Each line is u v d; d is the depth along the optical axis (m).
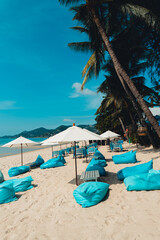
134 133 12.45
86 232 2.38
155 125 6.63
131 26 9.08
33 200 3.90
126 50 10.53
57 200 3.74
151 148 9.57
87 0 7.48
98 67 10.30
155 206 2.88
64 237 2.33
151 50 10.05
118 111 16.42
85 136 4.11
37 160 8.62
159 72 10.24
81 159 9.45
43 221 2.87
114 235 2.22
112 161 7.66
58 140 3.98
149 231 2.21
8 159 13.92
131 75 12.21
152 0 7.92
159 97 12.40
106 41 7.54
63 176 5.87
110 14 8.72
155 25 7.23
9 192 4.02
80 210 3.11
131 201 3.21
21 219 3.03
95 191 3.32
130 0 7.71
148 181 3.62
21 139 7.89
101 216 2.79
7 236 2.52
